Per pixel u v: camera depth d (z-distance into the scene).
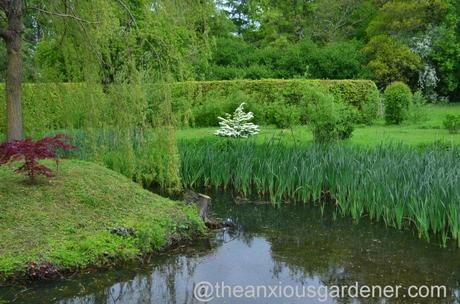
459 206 5.65
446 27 24.53
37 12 7.33
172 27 6.32
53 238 5.02
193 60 6.90
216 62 23.36
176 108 8.38
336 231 6.32
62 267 4.68
